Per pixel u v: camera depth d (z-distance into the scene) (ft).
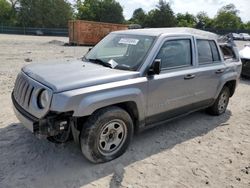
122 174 11.74
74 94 10.61
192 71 15.53
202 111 20.53
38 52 54.08
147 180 11.50
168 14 236.43
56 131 10.98
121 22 234.79
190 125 17.66
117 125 12.40
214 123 18.34
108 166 12.21
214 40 18.10
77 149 13.34
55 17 204.23
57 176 11.30
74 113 10.74
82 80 11.33
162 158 13.28
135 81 12.52
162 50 14.03
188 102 15.90
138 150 13.83
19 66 35.58
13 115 17.22
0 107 18.60
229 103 23.40
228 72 18.79
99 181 11.18
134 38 14.75
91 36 89.30
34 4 199.21
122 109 12.25
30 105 11.30
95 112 11.55
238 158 13.87
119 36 15.78
